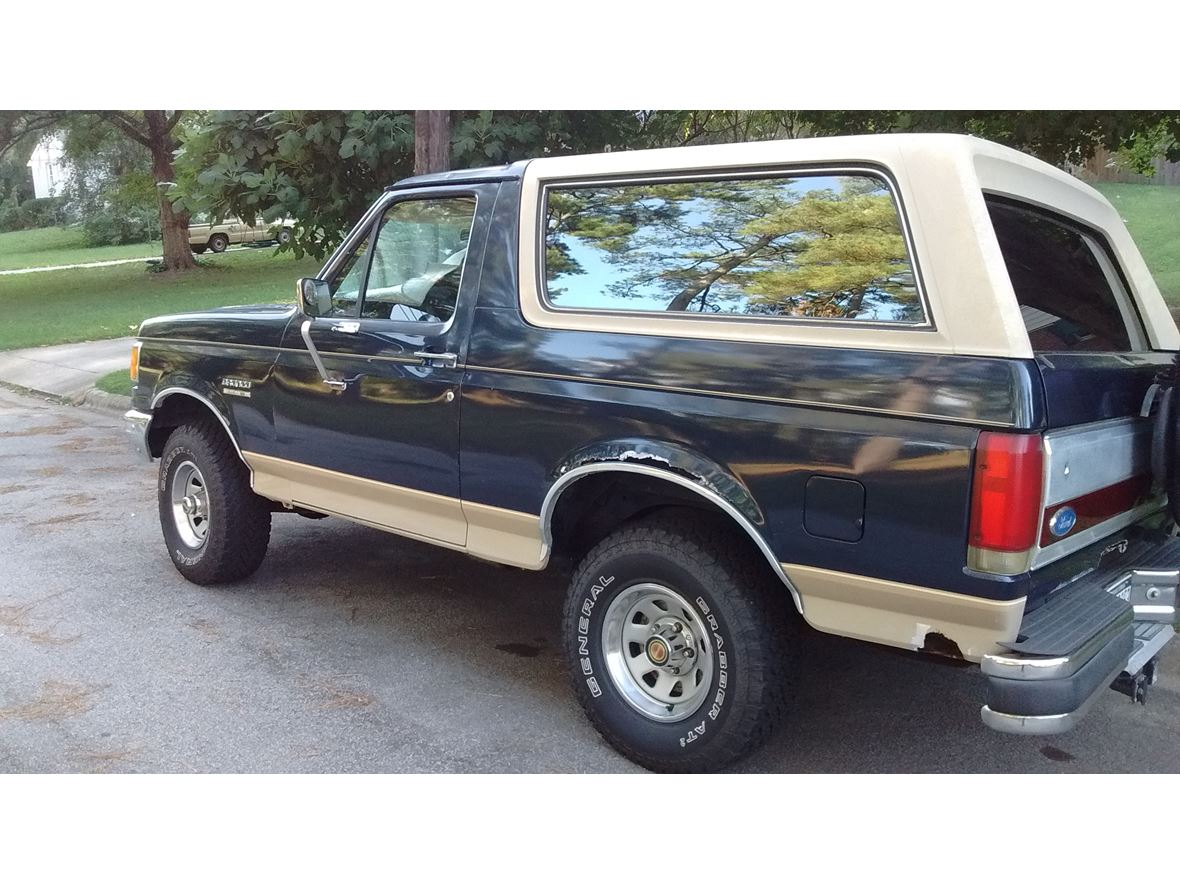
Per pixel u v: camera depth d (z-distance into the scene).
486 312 3.86
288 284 23.17
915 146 2.89
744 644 3.22
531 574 5.71
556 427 3.58
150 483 7.93
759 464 3.09
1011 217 3.34
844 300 3.04
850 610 3.02
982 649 2.79
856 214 3.01
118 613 5.04
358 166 8.11
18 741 3.74
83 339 16.78
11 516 6.92
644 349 3.39
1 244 43.25
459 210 4.06
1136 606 3.34
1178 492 3.38
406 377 4.09
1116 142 7.10
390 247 4.33
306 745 3.72
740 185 3.27
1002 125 6.97
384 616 5.03
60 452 9.21
